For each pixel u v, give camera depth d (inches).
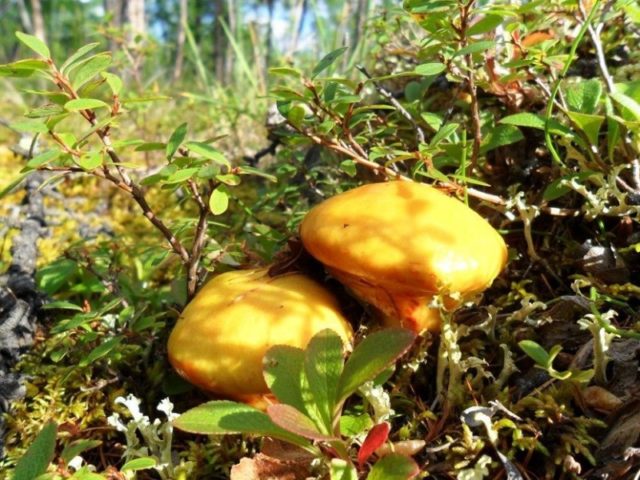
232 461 6.7
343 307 7.4
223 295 6.9
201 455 6.7
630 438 5.7
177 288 8.4
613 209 7.6
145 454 6.4
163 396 7.7
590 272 7.7
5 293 8.9
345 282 6.8
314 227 6.6
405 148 9.2
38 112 6.1
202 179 7.2
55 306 7.7
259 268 7.6
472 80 7.7
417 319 6.6
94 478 5.3
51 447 5.3
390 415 6.6
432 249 6.0
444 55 7.8
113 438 7.4
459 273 6.0
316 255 6.6
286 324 6.4
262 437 6.5
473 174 9.0
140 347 7.9
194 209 13.4
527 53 7.8
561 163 7.8
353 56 15.3
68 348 8.0
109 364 7.8
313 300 6.7
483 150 8.1
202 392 7.6
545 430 6.2
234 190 13.7
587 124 7.2
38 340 8.7
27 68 6.0
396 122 10.9
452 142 8.1
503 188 8.9
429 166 7.2
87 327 7.5
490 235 6.6
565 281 8.0
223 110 16.4
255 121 16.9
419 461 6.3
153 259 8.1
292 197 11.7
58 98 6.3
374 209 6.4
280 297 6.7
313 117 8.6
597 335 6.1
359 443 6.2
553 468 5.9
